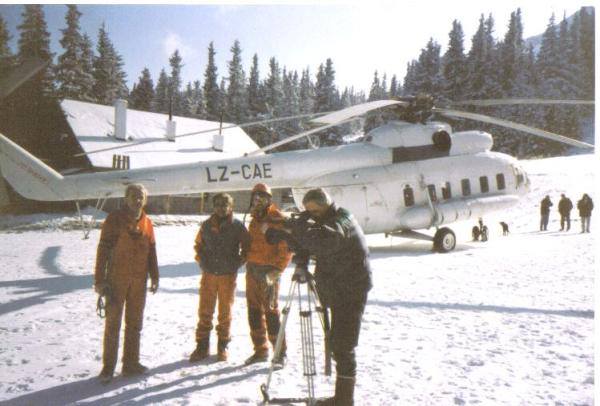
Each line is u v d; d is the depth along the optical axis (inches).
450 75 2378.2
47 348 197.0
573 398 143.2
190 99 2733.8
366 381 158.1
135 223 165.0
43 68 1210.0
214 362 180.5
